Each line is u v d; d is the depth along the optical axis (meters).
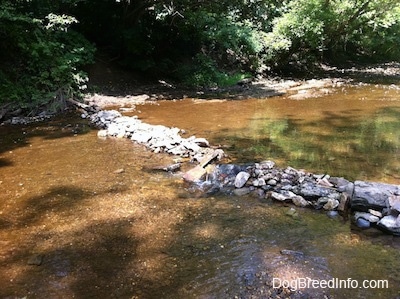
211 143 6.58
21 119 8.19
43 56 9.55
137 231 3.82
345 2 16.58
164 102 10.36
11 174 5.26
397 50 24.06
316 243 3.59
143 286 3.02
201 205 4.37
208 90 12.48
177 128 7.36
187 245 3.57
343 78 15.80
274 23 16.23
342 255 3.40
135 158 5.85
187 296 2.90
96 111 8.94
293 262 3.29
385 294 2.89
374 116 8.53
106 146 6.42
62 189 4.77
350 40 22.22
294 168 5.37
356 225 3.92
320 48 17.31
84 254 3.45
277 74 16.58
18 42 9.34
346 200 4.23
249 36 14.88
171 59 14.16
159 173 5.28
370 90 12.34
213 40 15.04
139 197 4.55
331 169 5.34
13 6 9.29
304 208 4.28
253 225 3.92
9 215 4.14
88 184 4.91
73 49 10.37
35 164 5.62
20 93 8.84
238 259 3.35
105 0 12.09
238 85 13.53
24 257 3.40
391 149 6.21
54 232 3.80
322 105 9.92
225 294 2.92
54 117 8.48
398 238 3.68
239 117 8.59
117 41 12.38
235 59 15.95
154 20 13.27
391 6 17.56
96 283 3.06
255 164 5.26
